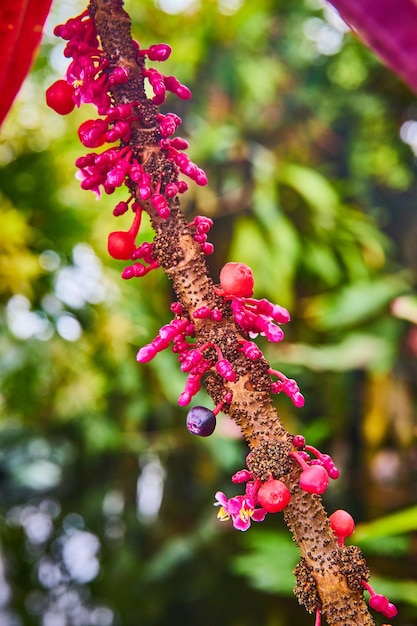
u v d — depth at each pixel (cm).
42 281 119
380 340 135
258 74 150
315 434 142
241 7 146
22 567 178
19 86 38
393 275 153
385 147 164
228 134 147
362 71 159
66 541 178
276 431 35
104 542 173
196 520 162
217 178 152
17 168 115
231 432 138
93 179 37
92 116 118
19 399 129
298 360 137
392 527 84
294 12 162
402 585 103
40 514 182
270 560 110
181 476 164
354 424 156
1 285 110
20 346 126
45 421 151
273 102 161
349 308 132
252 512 34
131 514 170
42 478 183
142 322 131
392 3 31
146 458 171
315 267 146
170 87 37
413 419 140
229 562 150
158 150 36
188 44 143
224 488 159
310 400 152
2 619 174
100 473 178
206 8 143
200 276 36
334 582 35
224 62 149
